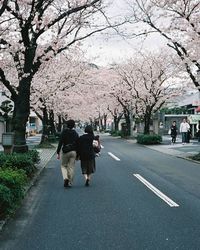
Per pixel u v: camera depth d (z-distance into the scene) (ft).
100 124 310.04
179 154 74.38
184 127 106.22
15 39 48.52
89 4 43.62
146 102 113.39
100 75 133.08
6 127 131.75
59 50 50.16
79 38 50.42
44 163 58.75
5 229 21.27
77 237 19.52
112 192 33.17
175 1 55.62
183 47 60.70
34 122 242.37
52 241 18.92
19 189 26.50
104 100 166.09
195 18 56.08
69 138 37.09
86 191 33.91
